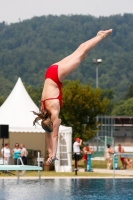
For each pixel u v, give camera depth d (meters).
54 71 20.09
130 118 140.50
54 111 19.88
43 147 57.72
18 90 55.28
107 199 28.14
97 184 36.28
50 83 20.05
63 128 50.50
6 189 32.69
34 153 54.66
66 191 31.59
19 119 52.16
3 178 41.00
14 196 29.11
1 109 53.78
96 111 66.62
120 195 29.88
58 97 20.02
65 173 47.16
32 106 54.16
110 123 94.69
